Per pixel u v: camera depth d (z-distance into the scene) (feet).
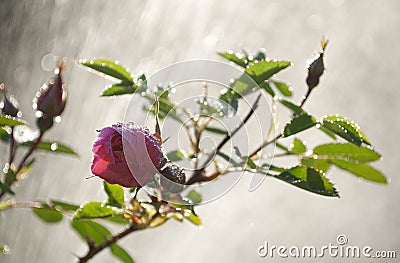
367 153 4.42
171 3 15.71
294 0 16.22
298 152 4.58
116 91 4.17
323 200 14.29
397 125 15.39
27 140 4.53
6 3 17.83
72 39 16.20
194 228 13.87
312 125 3.99
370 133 15.47
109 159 3.25
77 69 14.96
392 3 16.26
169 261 13.57
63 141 13.82
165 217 4.01
